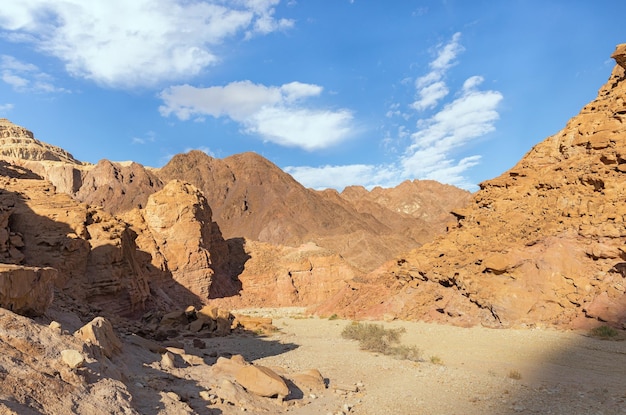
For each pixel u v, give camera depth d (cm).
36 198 3653
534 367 1723
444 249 4034
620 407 1099
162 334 2688
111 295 3438
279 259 7875
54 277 1383
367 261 10819
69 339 1030
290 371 1738
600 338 2255
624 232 2678
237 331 3466
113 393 871
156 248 6022
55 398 746
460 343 2427
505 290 3016
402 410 1189
